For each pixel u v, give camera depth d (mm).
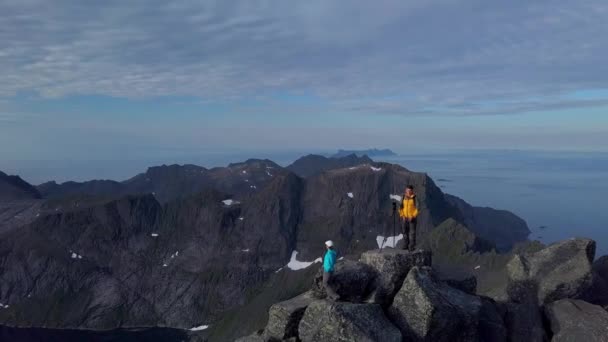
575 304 30000
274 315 28484
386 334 25484
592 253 33094
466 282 30797
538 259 33031
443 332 26625
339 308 26125
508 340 29656
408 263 29641
